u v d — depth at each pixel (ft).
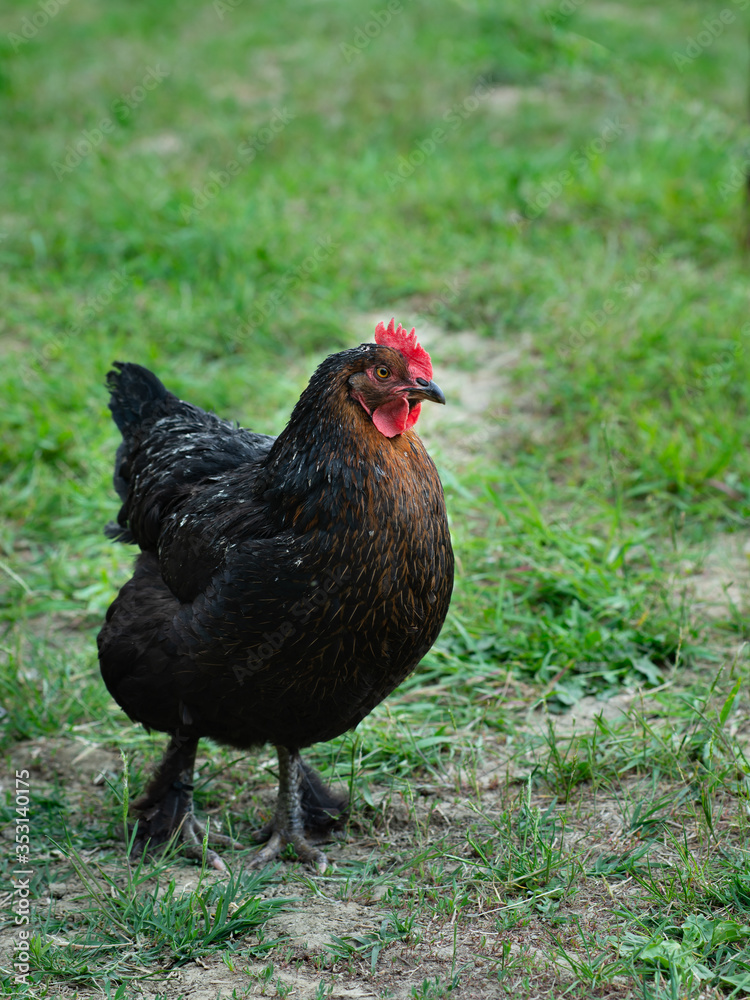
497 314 30.25
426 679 18.44
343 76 46.44
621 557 20.27
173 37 53.88
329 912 13.17
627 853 13.66
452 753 16.34
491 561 21.12
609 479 23.38
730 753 15.29
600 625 19.13
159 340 29.48
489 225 34.83
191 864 14.67
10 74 48.42
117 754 17.16
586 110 42.96
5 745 17.26
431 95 44.16
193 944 12.57
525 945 12.22
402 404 12.46
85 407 26.68
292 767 14.83
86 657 19.44
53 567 21.70
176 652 13.25
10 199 37.45
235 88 47.55
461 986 11.69
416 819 14.75
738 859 13.20
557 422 25.73
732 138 39.60
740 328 27.73
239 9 57.72
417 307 31.17
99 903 13.17
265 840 15.23
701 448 23.54
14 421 25.84
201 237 33.40
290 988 11.81
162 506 15.12
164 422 16.51
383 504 12.31
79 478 24.70
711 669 17.93
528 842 14.06
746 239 32.17
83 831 15.30
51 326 30.50
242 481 13.93
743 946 11.88
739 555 21.12
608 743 16.01
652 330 27.71
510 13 51.16
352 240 33.60
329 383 12.48
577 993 11.42
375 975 11.99
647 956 11.68
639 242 33.17
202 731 14.12
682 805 14.62
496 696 17.72
